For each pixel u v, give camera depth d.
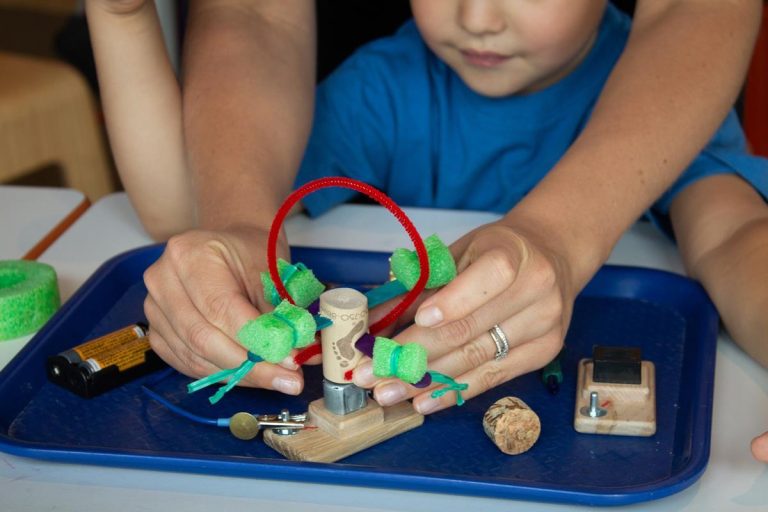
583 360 1.04
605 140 1.14
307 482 0.88
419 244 0.85
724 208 1.24
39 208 1.42
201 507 0.85
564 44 1.32
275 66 1.33
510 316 0.94
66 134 2.47
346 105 1.51
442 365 0.94
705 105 1.18
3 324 1.11
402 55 1.53
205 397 1.00
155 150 1.31
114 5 1.25
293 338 0.82
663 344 1.10
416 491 0.86
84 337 1.12
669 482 0.84
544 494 0.84
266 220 1.11
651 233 1.36
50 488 0.87
